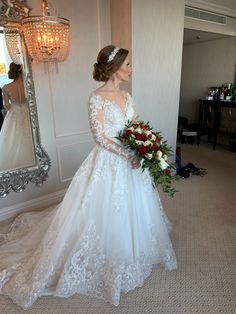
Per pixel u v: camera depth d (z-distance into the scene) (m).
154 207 1.81
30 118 2.50
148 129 1.66
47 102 2.60
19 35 2.25
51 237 1.72
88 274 1.64
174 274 1.83
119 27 2.73
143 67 2.83
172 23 2.95
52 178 2.84
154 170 1.56
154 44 2.85
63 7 2.46
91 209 1.63
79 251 1.60
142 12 2.64
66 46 2.21
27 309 1.55
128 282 1.63
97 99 1.59
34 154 2.62
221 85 5.15
